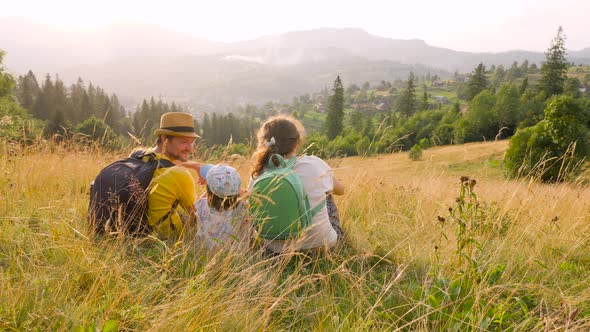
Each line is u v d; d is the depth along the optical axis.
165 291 2.50
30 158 4.97
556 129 30.64
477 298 2.37
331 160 6.28
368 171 5.89
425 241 3.64
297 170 3.38
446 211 4.44
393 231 4.07
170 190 3.31
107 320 2.03
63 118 64.44
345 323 2.36
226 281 2.49
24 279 2.29
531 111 79.88
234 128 156.62
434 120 95.88
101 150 5.84
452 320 2.37
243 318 2.28
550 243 3.86
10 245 2.84
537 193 4.71
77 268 2.57
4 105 25.22
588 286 2.99
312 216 3.31
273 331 2.28
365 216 4.73
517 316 2.61
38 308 2.12
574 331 2.21
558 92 86.56
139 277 2.61
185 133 3.63
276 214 3.16
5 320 1.97
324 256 3.34
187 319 2.17
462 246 2.71
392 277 2.94
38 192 4.05
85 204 3.91
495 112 80.88
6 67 28.55
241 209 3.26
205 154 5.79
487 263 3.09
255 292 2.68
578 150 30.19
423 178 6.31
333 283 3.00
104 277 2.37
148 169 3.33
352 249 3.72
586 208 5.04
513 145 32.00
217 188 3.12
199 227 3.26
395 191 5.69
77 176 4.93
